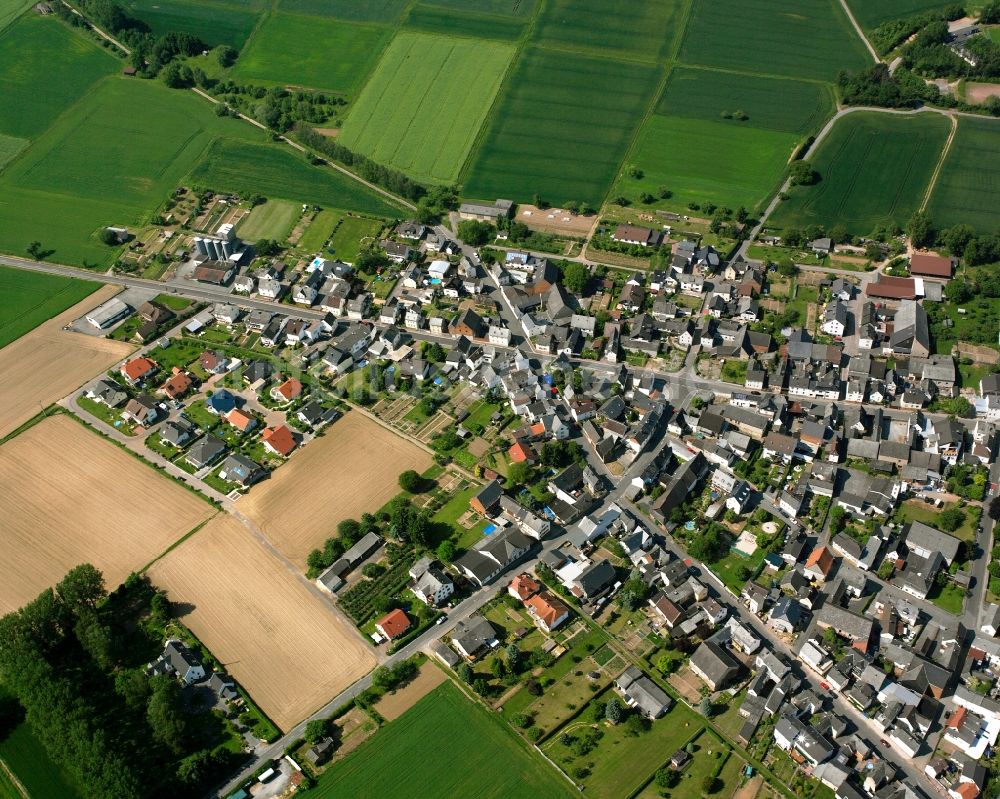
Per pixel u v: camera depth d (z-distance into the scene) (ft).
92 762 611.88
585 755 640.58
